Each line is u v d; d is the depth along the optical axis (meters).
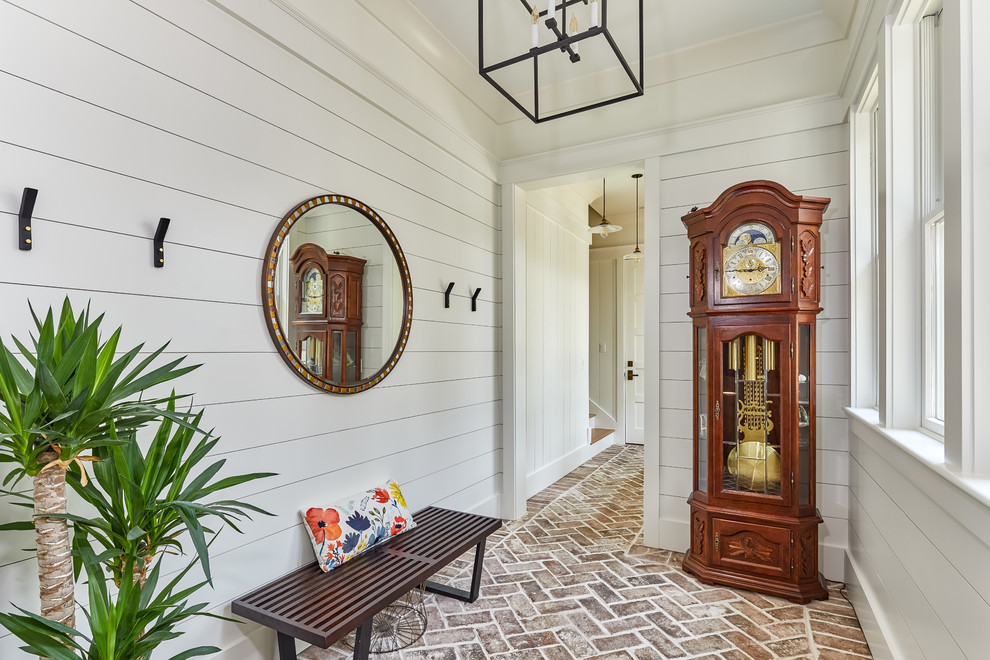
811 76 2.70
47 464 0.99
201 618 1.66
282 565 1.94
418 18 2.63
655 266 3.04
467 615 2.26
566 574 2.67
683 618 2.23
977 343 1.11
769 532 2.45
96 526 1.09
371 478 2.39
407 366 2.66
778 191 2.41
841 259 2.62
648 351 3.06
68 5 1.35
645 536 3.06
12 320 1.25
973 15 1.13
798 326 2.43
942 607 1.27
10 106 1.25
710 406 2.59
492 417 3.50
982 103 1.12
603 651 1.99
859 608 2.19
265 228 1.90
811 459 2.43
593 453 5.58
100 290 1.41
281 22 1.94
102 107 1.42
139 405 1.12
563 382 4.80
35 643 0.96
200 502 1.66
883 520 1.87
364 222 2.36
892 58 1.82
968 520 1.07
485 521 2.49
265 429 1.89
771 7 2.60
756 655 1.96
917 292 1.79
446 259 3.01
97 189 1.41
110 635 1.03
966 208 1.13
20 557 1.28
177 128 1.61
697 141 2.94
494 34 2.81
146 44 1.53
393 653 1.99
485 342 3.42
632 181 4.95
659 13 2.64
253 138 1.85
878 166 1.94
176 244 1.60
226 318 1.75
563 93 3.37
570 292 5.00
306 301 2.05
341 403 2.24
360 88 2.32
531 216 4.11
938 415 1.64
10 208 1.25
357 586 1.84
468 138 3.19
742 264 2.51
